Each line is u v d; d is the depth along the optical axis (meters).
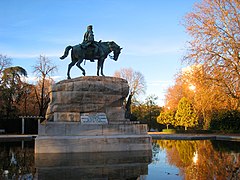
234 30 29.06
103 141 18.50
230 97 29.88
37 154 17.33
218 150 20.72
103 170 12.26
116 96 20.30
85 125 18.64
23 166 13.46
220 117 47.34
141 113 78.44
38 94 56.72
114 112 20.17
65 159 15.48
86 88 19.78
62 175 11.12
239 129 45.00
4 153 19.22
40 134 17.91
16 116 52.50
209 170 12.01
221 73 29.05
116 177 10.69
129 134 19.33
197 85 31.06
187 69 33.75
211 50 29.58
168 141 32.88
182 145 26.45
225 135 40.06
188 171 11.88
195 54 30.05
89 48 21.05
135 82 66.19
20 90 54.03
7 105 51.56
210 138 36.81
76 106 19.55
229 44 28.81
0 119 48.88
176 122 61.09
